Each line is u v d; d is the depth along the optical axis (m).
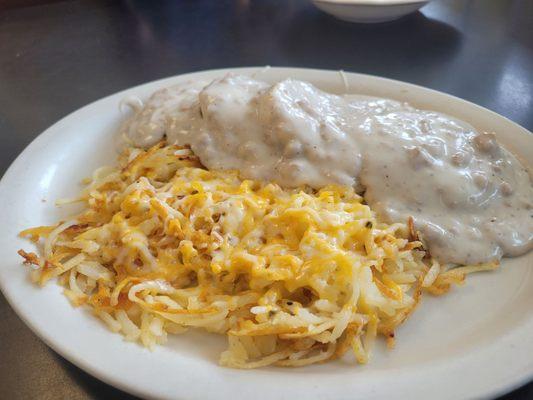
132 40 0.41
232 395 0.14
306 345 0.17
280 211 0.20
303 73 0.30
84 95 0.34
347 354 0.17
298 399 0.14
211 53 0.39
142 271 0.19
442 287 0.19
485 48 0.38
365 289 0.18
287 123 0.22
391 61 0.37
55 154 0.25
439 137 0.23
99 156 0.26
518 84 0.34
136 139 0.26
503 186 0.22
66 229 0.21
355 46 0.39
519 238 0.21
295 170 0.22
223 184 0.22
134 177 0.23
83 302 0.18
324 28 0.41
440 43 0.39
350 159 0.22
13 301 0.17
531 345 0.16
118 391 0.16
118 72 0.36
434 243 0.20
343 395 0.14
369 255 0.18
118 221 0.20
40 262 0.19
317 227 0.19
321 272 0.18
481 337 0.17
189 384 0.15
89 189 0.23
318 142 0.22
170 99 0.27
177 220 0.19
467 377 0.15
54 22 0.44
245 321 0.17
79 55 0.39
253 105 0.24
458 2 0.45
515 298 0.19
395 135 0.22
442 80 0.34
